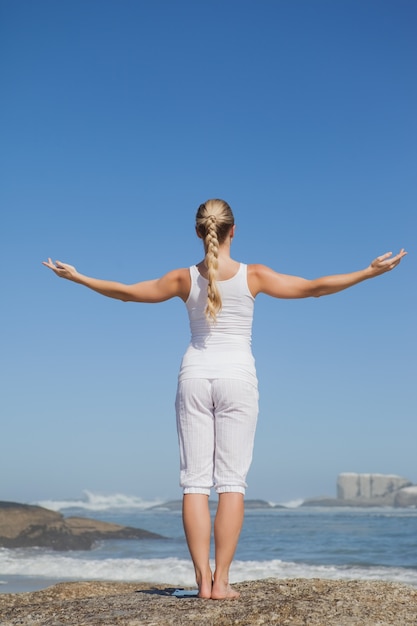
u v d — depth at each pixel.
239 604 4.02
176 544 17.98
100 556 15.52
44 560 14.12
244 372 4.20
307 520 32.62
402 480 103.19
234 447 4.19
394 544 18.05
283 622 3.66
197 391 4.20
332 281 4.17
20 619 4.02
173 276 4.38
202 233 4.37
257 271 4.28
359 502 81.94
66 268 4.37
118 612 4.00
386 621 3.73
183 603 4.10
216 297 4.18
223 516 4.18
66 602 4.49
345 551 16.62
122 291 4.39
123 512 54.16
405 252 4.12
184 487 4.27
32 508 18.75
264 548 17.67
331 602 4.09
